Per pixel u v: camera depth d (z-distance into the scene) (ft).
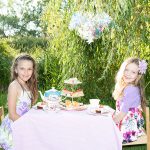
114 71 21.61
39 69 30.81
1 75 31.45
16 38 42.86
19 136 11.51
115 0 19.25
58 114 11.52
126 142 13.06
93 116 11.37
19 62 12.96
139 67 13.24
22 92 12.86
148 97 21.89
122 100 13.10
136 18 19.69
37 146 11.49
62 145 11.40
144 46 20.22
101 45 20.54
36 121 11.43
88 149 11.33
